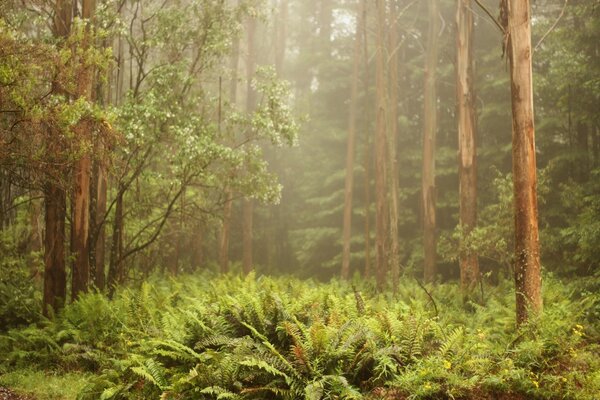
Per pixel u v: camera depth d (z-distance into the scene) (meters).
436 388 8.22
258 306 9.46
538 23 25.89
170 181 18.58
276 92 19.58
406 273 28.03
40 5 16.92
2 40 11.71
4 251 18.39
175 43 19.48
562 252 21.56
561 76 21.33
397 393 8.28
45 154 13.20
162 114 17.39
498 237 20.14
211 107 20.67
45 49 12.56
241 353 8.47
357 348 8.92
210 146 17.91
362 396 8.22
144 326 12.45
